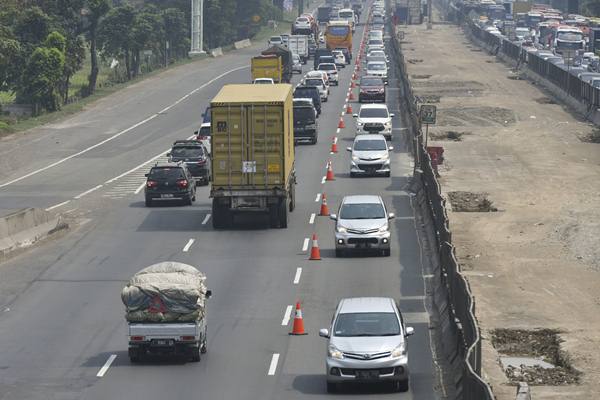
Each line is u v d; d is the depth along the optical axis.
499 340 88.38
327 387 73.88
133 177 179.00
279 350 85.00
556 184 164.50
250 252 121.31
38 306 100.25
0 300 103.00
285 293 103.12
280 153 132.62
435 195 124.62
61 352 85.31
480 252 120.81
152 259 118.88
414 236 128.38
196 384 76.38
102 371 80.00
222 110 132.12
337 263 115.31
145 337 80.25
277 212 134.00
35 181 177.62
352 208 119.88
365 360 72.19
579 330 90.31
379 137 175.75
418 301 99.25
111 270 114.12
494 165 182.38
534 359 83.62
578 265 114.62
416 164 164.12
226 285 106.44
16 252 123.00
